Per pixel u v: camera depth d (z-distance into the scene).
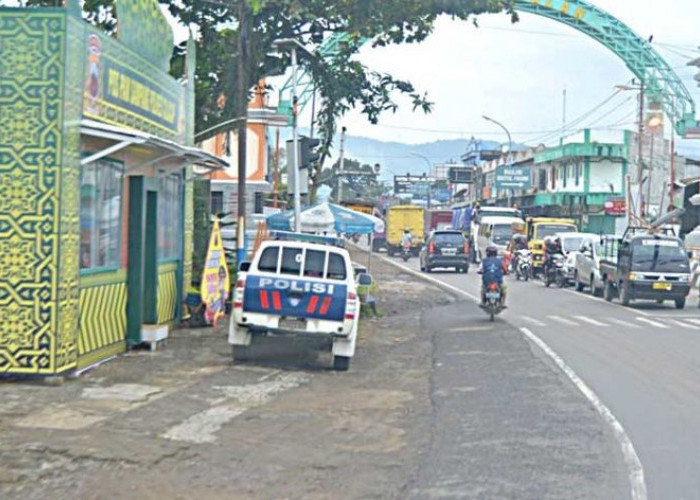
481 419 11.09
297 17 23.84
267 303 14.75
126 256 15.41
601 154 67.06
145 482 8.06
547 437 10.09
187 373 13.88
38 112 12.04
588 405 11.99
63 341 12.36
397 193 116.75
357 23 24.56
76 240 12.65
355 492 7.96
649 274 28.02
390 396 12.73
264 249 15.21
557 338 19.62
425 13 24.61
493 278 23.77
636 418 11.17
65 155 12.16
